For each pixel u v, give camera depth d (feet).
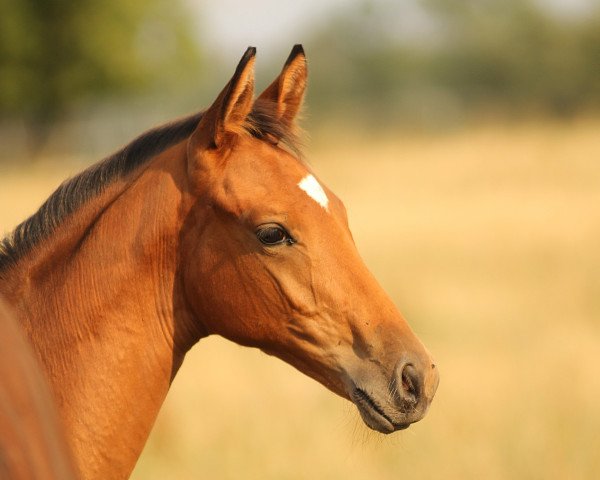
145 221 18.60
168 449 33.22
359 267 18.60
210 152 18.44
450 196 104.73
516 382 39.19
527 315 52.44
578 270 63.57
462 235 77.56
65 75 198.70
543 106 254.68
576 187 108.47
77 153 197.98
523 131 166.20
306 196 18.45
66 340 18.19
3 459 10.61
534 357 43.45
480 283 60.90
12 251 19.01
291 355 18.92
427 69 321.32
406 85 322.96
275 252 18.16
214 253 18.40
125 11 200.13
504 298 56.95
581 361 42.63
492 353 44.65
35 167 160.66
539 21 273.13
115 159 19.35
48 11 194.80
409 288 58.13
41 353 18.19
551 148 140.36
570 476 31.30
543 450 32.40
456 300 56.29
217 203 18.29
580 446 32.73
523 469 31.48
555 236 75.41
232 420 35.50
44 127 207.62
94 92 205.26
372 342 18.25
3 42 190.80
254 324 18.54
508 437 33.14
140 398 18.54
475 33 287.07
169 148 19.21
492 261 67.15
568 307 54.70
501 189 108.88
